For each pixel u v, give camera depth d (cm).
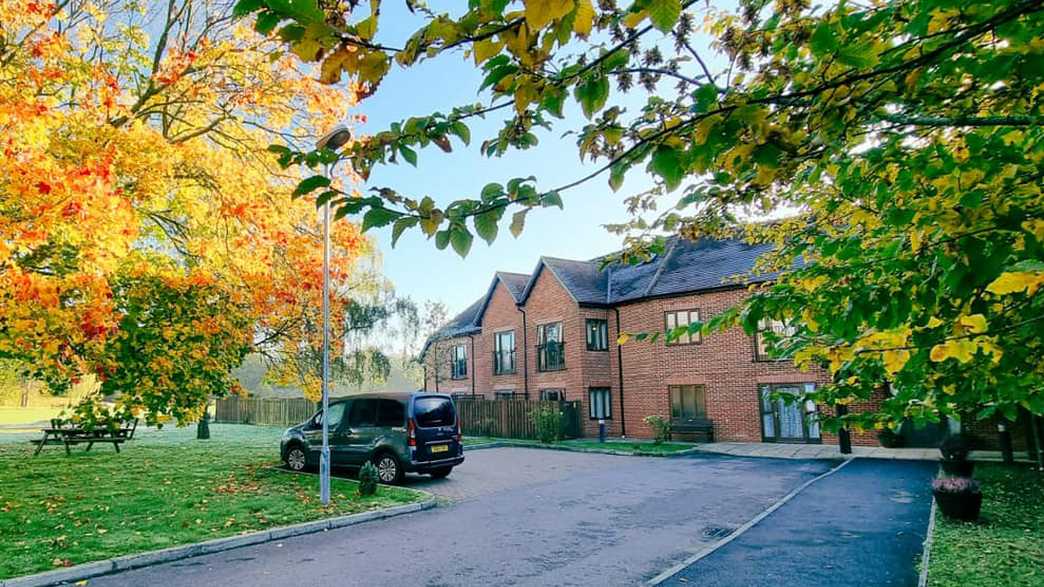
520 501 1127
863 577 631
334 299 1448
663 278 2456
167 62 1117
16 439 2470
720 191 357
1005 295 247
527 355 2825
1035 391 268
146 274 1006
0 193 713
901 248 261
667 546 784
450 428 1410
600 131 210
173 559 745
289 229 1321
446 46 154
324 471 1041
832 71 186
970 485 838
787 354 348
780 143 171
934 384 298
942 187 231
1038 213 192
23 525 856
